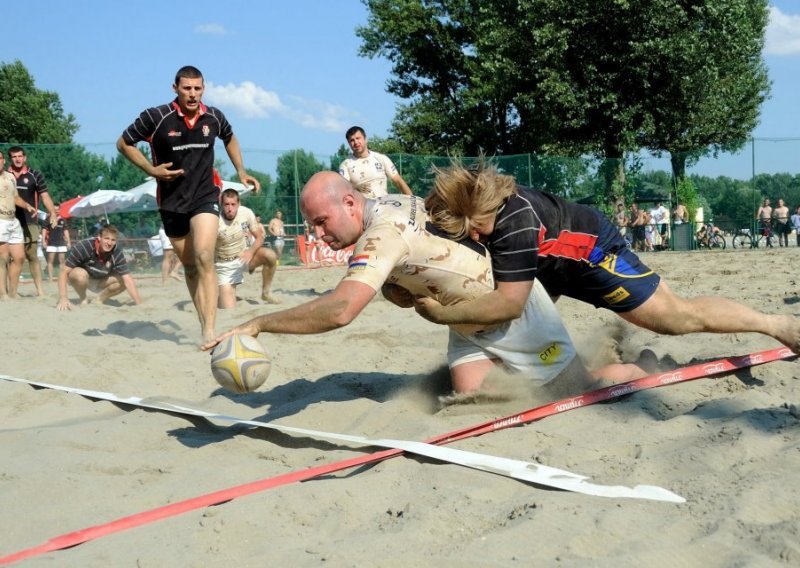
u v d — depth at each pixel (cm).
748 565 204
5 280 1005
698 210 2212
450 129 3931
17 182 1077
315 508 261
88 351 586
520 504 253
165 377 493
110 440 355
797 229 2117
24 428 386
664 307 386
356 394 431
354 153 923
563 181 2238
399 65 4100
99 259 928
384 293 381
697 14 2528
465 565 212
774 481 256
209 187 599
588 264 379
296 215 1955
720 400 355
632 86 2630
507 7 2836
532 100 2841
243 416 399
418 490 275
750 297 727
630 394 381
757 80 3125
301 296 1057
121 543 241
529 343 380
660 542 221
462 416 371
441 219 354
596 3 2527
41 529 261
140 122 582
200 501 272
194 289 635
